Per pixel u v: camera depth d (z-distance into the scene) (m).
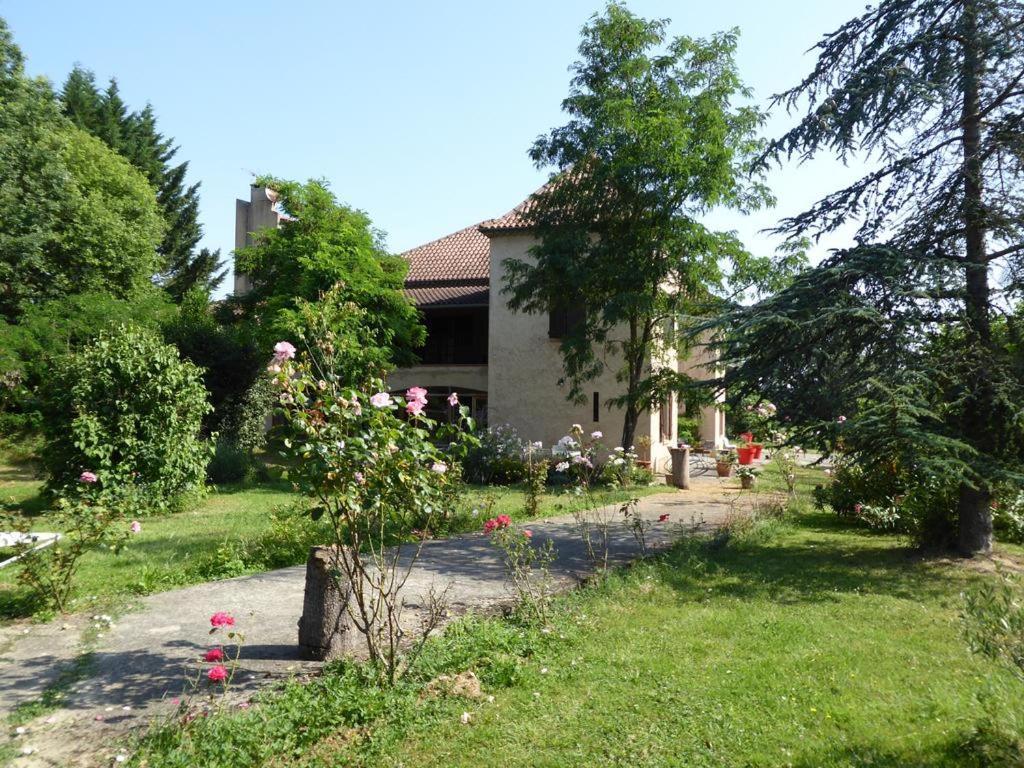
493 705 4.12
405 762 3.48
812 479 18.19
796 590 6.86
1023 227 8.10
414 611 6.12
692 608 6.20
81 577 7.39
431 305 23.69
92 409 12.08
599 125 16.58
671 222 16.05
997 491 8.05
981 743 3.33
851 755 3.43
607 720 3.89
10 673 4.73
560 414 20.36
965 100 8.51
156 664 4.89
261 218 32.81
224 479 16.91
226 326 23.53
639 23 16.73
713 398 10.59
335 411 4.12
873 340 8.30
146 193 31.78
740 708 4.04
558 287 17.20
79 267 26.55
